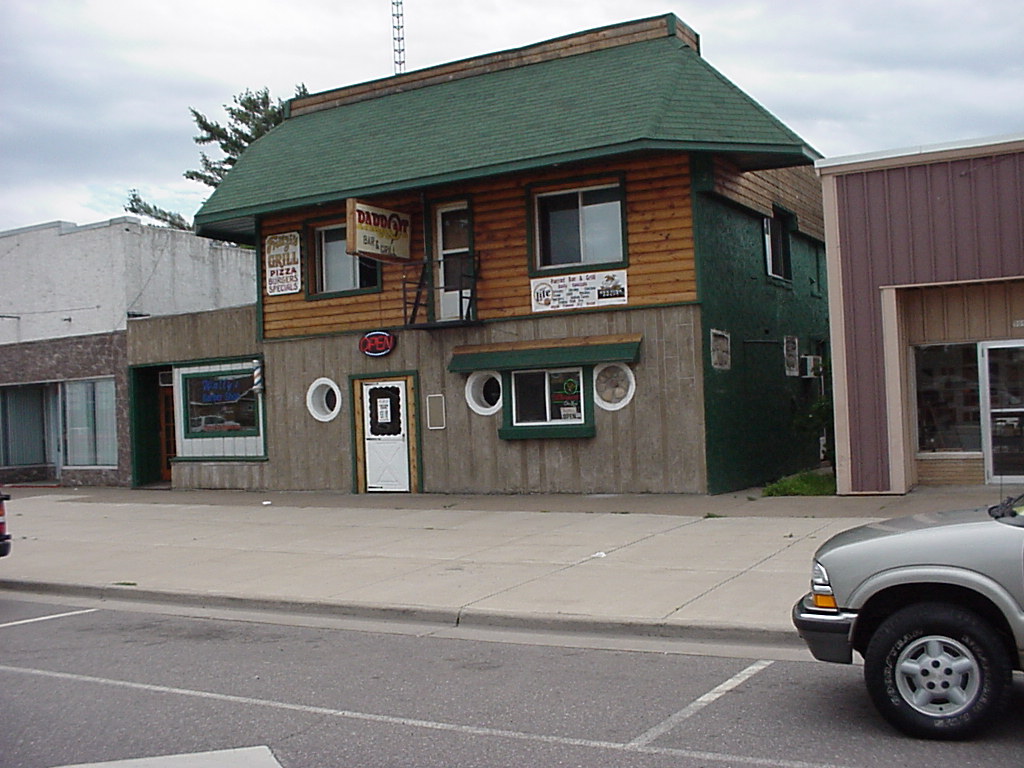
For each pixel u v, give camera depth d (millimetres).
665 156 16922
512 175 18016
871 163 15203
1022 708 6492
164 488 23516
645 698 7039
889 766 5535
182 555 14125
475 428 18703
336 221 20203
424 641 9164
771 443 19609
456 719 6742
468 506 17297
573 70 19094
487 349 18359
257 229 21219
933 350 16031
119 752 6285
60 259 26484
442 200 18859
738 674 7559
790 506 15062
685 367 16844
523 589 10531
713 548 12164
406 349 19391
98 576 12805
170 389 24953
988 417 15680
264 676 8086
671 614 9070
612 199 17531
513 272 18188
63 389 25922
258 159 21484
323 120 21953
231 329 22031
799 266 22406
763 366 19500
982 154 14625
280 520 17156
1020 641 5711
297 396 20828
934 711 5883
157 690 7762
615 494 17375
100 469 25016
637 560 11711
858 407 15430
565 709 6867
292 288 20766
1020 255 14461
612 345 17156
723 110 16906
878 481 15328
